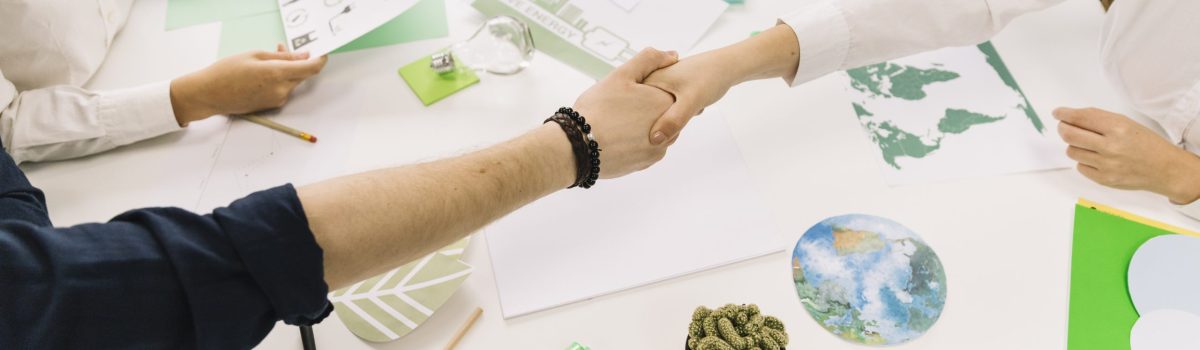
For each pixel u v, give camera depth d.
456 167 0.93
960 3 1.16
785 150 1.16
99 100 1.16
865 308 1.04
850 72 1.23
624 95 1.08
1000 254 1.08
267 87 1.17
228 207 0.84
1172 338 1.02
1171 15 1.11
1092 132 1.13
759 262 1.07
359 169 1.14
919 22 1.17
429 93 1.21
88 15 1.20
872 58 1.20
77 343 0.80
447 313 1.04
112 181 1.14
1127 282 1.06
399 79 1.23
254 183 1.13
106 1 1.24
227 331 0.83
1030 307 1.05
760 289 1.06
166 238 0.81
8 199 0.99
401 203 0.89
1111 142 1.11
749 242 1.08
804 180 1.13
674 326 1.04
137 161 1.16
